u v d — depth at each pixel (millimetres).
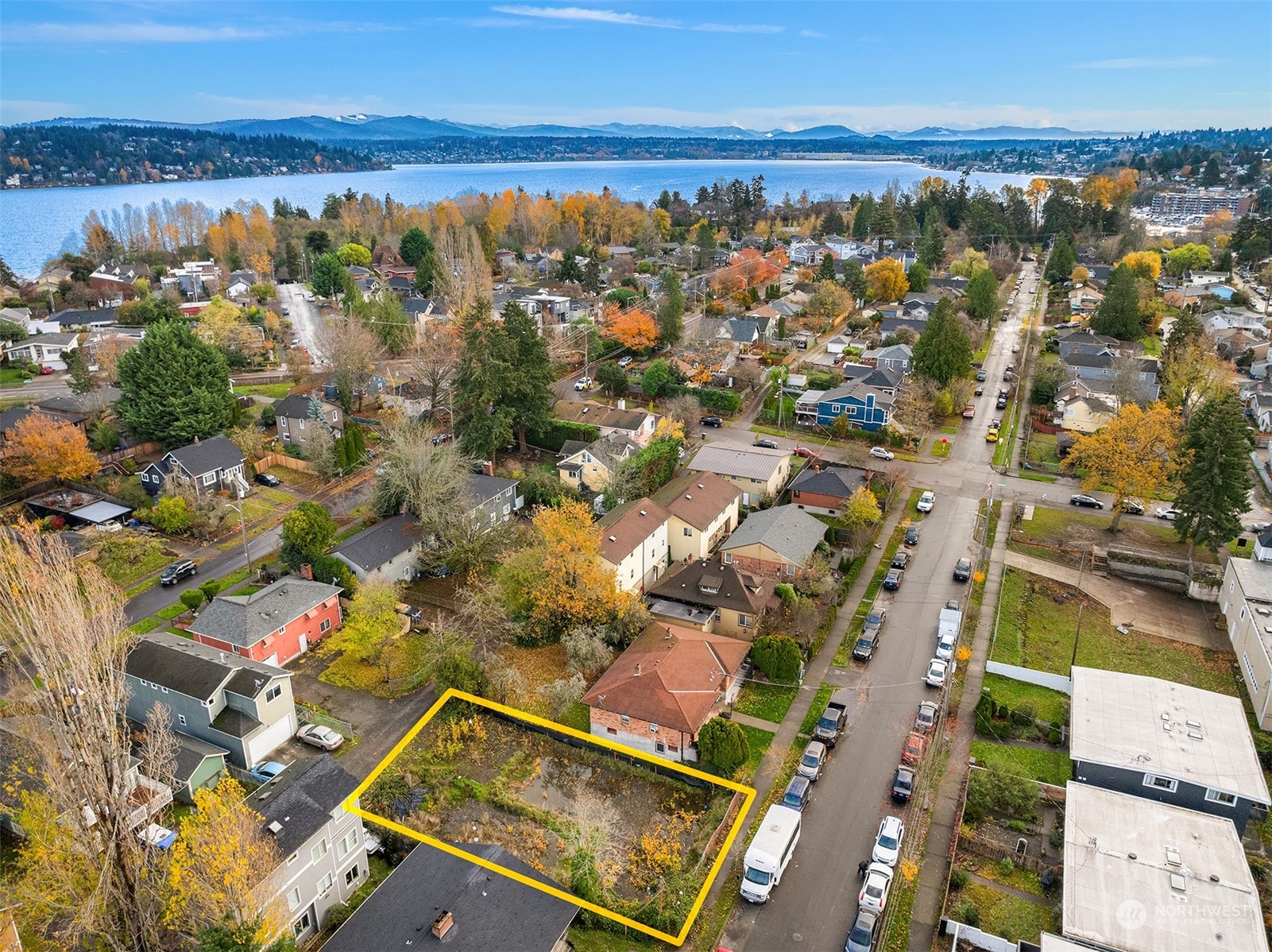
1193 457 59812
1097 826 34094
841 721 42906
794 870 34438
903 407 81938
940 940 31281
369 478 73688
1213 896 30781
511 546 58438
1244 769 36969
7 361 106000
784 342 115000
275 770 39375
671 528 59719
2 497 67375
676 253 193375
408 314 119750
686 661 43906
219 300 117750
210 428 77125
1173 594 57469
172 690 41031
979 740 42375
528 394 77438
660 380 93375
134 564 58844
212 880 27047
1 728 36094
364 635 47125
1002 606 54125
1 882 32812
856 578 57844
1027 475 75125
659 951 30875
